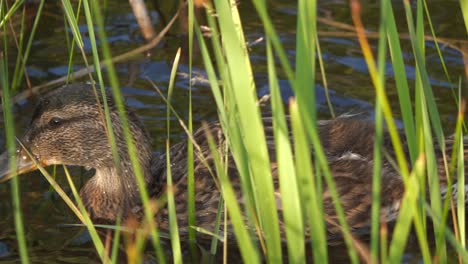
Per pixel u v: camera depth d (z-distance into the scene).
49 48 13.83
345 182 10.76
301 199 6.13
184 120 12.40
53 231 10.41
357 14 5.61
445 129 11.84
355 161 10.88
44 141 11.17
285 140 5.97
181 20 14.52
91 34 7.88
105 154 11.18
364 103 12.55
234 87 5.91
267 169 6.16
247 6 14.94
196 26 7.13
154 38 13.98
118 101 6.59
